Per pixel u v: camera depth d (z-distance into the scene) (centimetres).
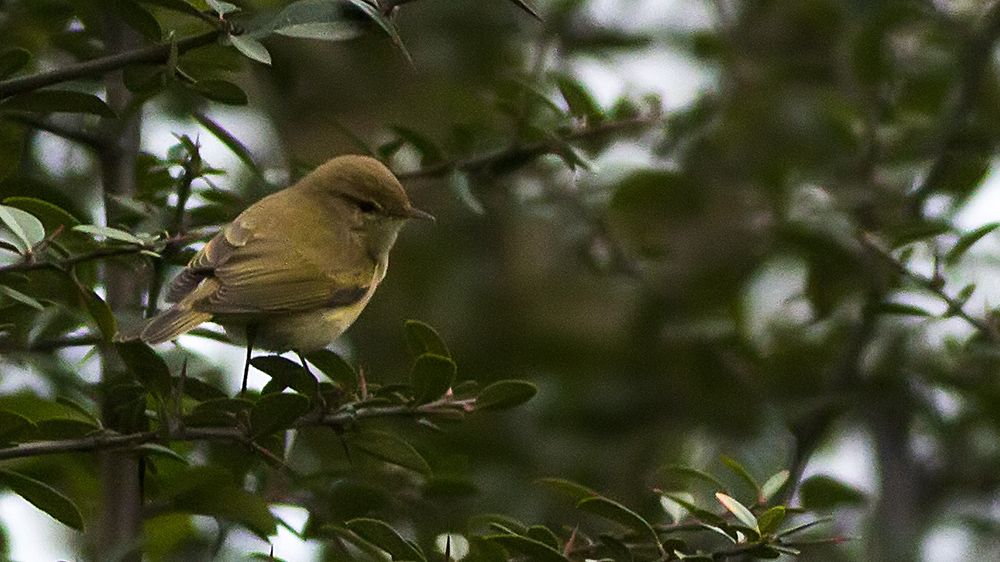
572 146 977
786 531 698
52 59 1115
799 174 1301
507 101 967
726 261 1359
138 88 747
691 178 1325
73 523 722
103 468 893
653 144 1318
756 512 764
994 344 1117
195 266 884
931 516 1240
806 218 1229
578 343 1387
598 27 1386
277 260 915
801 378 1282
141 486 795
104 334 734
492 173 991
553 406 1316
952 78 1314
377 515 917
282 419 713
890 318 1209
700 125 1280
